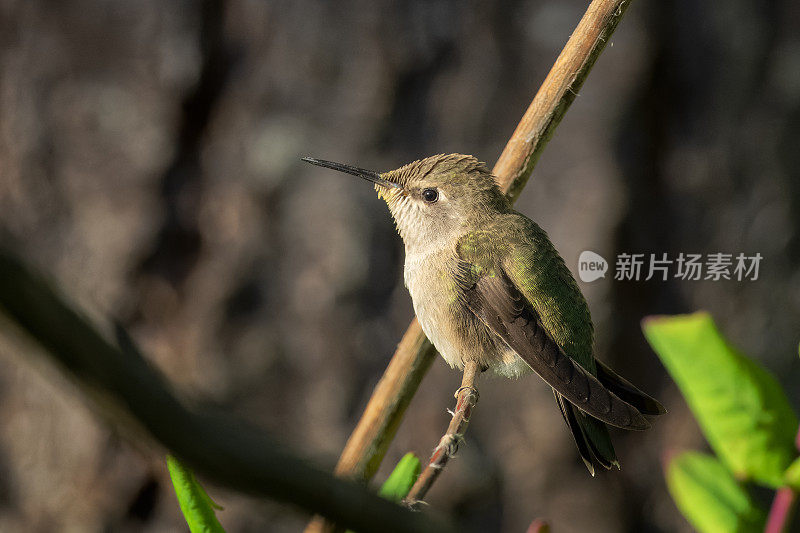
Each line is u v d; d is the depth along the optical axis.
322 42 2.91
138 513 2.93
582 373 2.79
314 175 2.92
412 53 2.91
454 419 2.76
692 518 2.48
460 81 2.92
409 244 2.82
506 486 2.93
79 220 2.92
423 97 2.92
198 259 2.92
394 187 2.82
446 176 2.82
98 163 2.92
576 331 2.81
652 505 2.94
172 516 2.93
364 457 2.75
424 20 2.91
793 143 2.93
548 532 2.19
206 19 2.91
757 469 2.30
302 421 2.92
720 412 2.35
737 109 2.93
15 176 2.92
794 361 2.94
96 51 2.92
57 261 2.92
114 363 0.65
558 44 2.91
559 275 2.81
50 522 2.93
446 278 2.81
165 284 2.92
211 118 2.92
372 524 0.78
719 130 2.93
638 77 2.92
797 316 2.93
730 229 2.93
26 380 2.93
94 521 2.93
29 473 2.93
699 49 2.93
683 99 2.93
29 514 2.93
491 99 2.92
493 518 2.93
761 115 2.93
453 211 2.82
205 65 2.91
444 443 2.76
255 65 2.91
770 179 2.93
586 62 2.76
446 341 2.81
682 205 2.93
